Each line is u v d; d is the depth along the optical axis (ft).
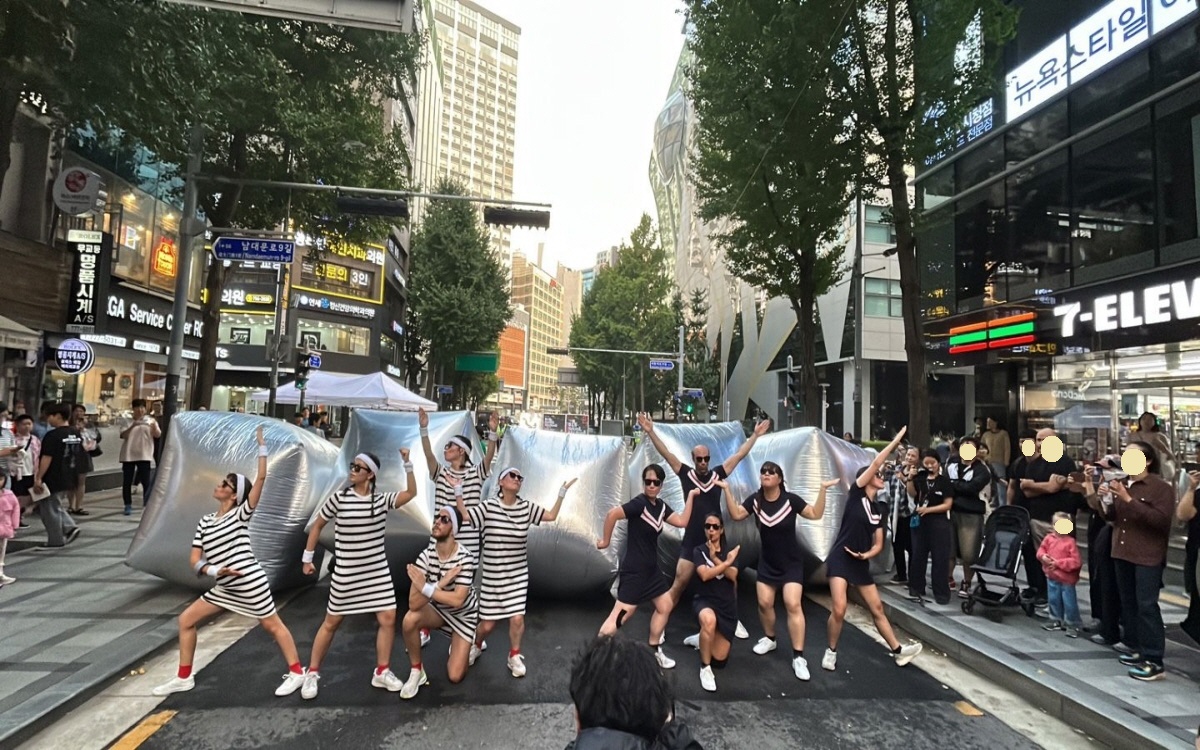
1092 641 18.52
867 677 16.42
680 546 22.62
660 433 25.63
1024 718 14.33
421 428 20.56
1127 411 35.70
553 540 21.11
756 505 17.58
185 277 35.29
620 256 179.22
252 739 12.19
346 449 23.62
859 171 35.40
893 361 104.63
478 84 357.00
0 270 37.93
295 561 21.62
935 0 31.04
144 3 27.43
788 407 70.18
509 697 14.42
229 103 35.63
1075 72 40.06
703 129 49.01
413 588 14.26
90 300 43.29
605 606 22.34
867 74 33.53
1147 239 35.17
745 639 19.17
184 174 40.86
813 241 49.24
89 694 13.74
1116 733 12.99
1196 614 16.08
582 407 431.02
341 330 124.47
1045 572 19.88
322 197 47.98
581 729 5.19
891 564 27.61
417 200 163.63
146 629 17.56
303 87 42.55
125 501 35.53
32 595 20.57
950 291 51.57
